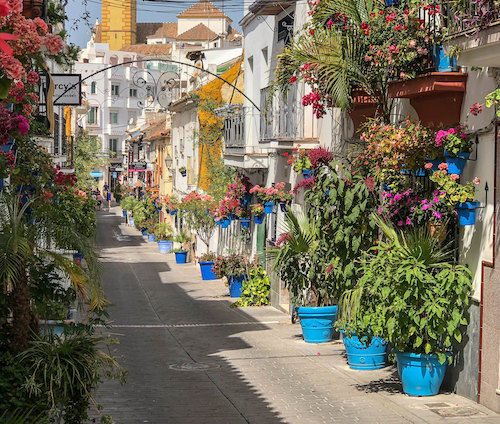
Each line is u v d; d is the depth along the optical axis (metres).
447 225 13.05
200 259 35.59
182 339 18.98
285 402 12.63
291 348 17.33
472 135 12.27
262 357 16.38
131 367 15.52
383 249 12.59
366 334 12.70
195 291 30.39
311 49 15.14
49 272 10.32
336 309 17.73
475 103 11.57
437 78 12.45
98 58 112.44
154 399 12.90
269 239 25.66
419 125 12.77
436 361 12.52
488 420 11.33
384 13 14.16
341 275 15.20
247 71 28.14
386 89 14.75
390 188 14.02
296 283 17.53
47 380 9.30
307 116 20.84
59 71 26.61
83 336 9.95
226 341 18.55
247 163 25.86
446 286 11.96
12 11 6.40
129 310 24.75
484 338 12.02
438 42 12.49
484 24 10.62
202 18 119.75
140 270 38.94
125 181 89.62
